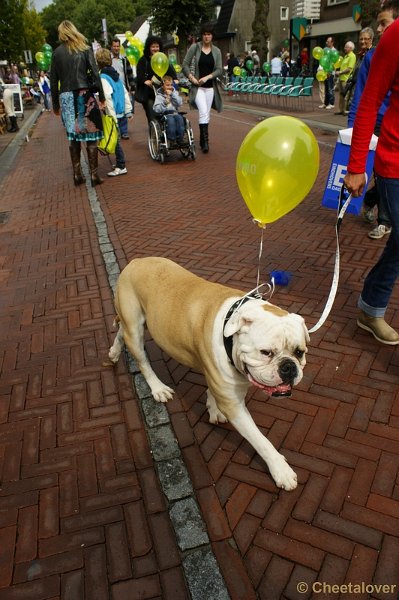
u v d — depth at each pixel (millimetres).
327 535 2090
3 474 2541
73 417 2920
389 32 2443
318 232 5355
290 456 2502
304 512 2197
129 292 2795
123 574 2000
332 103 15891
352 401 2844
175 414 2859
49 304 4277
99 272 4816
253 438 2293
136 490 2387
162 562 2031
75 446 2697
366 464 2424
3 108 16422
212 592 1894
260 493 2305
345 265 4520
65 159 10953
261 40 29172
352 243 4988
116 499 2344
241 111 17203
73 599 1927
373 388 2934
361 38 7293
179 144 9320
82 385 3199
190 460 2520
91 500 2348
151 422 2812
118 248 5340
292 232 5422
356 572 1939
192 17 33344
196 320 2305
